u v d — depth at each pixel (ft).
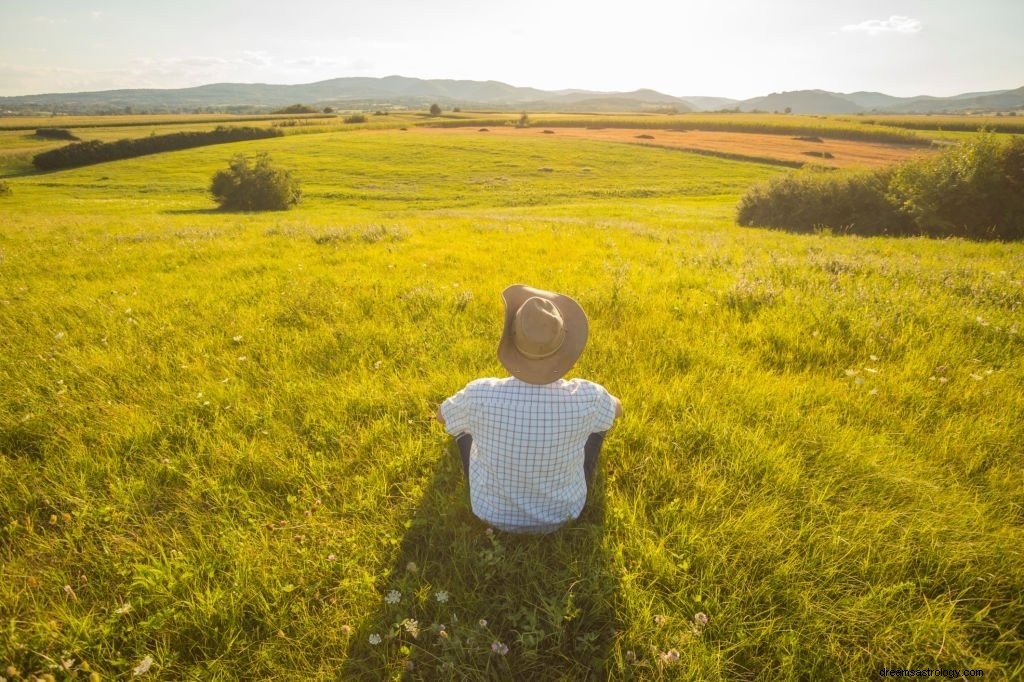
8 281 23.70
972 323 17.04
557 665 6.94
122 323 18.04
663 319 18.21
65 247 32.24
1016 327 16.33
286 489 9.99
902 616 7.22
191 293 21.79
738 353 15.51
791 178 65.72
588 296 20.65
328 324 17.89
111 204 131.34
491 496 8.46
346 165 193.98
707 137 290.35
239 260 28.19
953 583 7.80
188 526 9.06
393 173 180.75
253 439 11.26
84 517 9.02
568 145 249.55
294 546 8.50
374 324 17.81
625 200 133.49
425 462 10.61
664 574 8.04
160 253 30.32
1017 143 49.57
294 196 132.05
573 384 8.08
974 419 11.72
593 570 7.98
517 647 7.18
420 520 8.96
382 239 35.70
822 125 309.42
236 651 7.04
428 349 15.89
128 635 7.17
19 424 11.43
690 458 10.66
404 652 6.90
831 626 7.15
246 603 7.57
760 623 7.20
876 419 11.94
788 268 26.18
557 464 8.04
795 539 8.41
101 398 12.80
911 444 10.91
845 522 8.77
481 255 29.94
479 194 148.97
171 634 7.17
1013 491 9.34
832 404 12.39
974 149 51.03
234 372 14.40
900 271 24.58
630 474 10.24
